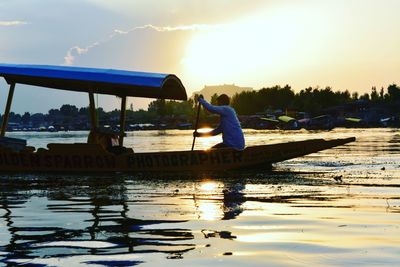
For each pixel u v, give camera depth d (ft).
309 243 18.42
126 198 29.04
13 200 28.76
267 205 26.30
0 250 17.57
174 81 44.14
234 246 18.02
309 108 542.98
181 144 117.50
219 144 43.45
